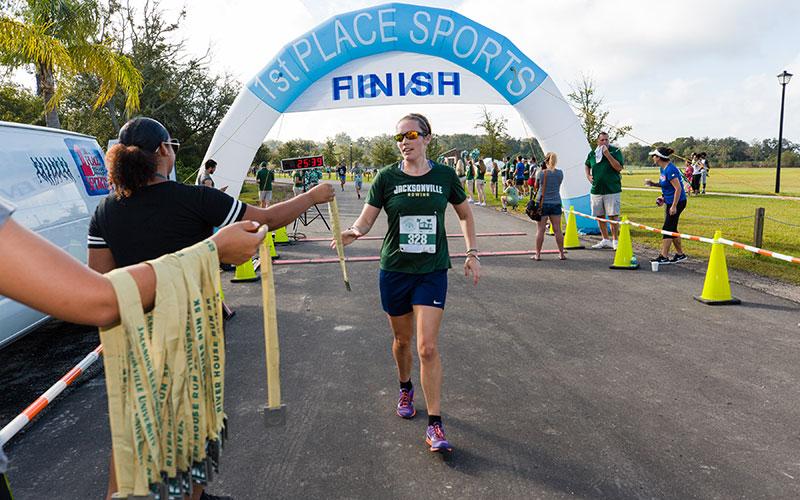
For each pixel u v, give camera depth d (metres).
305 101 10.07
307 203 2.23
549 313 5.89
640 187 30.55
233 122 9.63
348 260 9.45
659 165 8.07
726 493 2.69
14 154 4.83
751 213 15.00
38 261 0.94
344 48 9.59
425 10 9.61
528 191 20.88
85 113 27.17
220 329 1.49
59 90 13.10
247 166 9.87
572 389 3.96
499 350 4.81
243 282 7.88
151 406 1.25
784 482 2.78
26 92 29.56
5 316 4.50
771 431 3.30
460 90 10.26
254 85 9.53
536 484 2.81
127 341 1.21
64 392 4.22
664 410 3.60
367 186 40.31
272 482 2.88
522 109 10.29
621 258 7.99
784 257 5.20
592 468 2.94
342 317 5.99
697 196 22.05
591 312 5.89
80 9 12.91
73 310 1.00
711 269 6.14
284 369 4.51
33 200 4.95
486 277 7.70
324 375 4.36
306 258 9.80
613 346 4.83
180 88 30.12
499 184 32.62
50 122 13.30
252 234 1.53
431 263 3.17
